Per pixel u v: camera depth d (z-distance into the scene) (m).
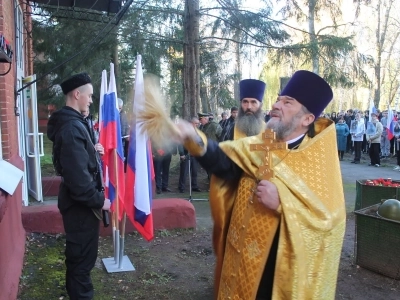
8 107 4.85
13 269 3.77
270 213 1.89
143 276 4.34
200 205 8.00
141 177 4.29
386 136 16.23
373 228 4.46
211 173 2.09
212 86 14.48
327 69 10.59
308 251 1.82
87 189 2.99
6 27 5.05
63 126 3.04
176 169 11.71
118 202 4.42
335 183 1.93
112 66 4.42
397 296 3.99
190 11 10.40
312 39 10.67
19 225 4.87
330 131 1.99
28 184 8.16
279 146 1.86
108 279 4.25
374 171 12.99
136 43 11.11
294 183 1.84
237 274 1.95
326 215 1.83
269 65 11.49
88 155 3.08
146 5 10.52
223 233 2.18
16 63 6.23
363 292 4.07
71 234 3.18
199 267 4.61
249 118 3.95
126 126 7.95
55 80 13.63
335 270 1.93
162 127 1.83
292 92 1.98
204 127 8.45
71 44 12.81
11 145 5.08
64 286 3.97
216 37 10.60
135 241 5.46
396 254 4.30
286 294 1.81
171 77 12.31
